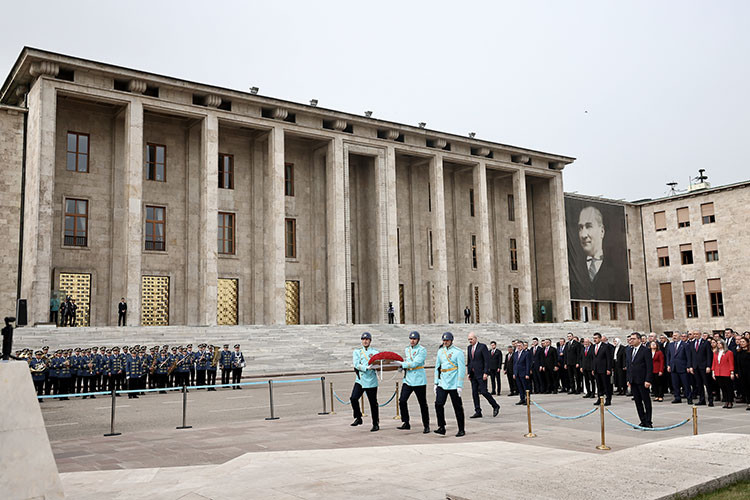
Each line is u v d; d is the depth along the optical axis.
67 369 21.64
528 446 11.01
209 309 37.78
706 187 59.16
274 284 40.41
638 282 60.94
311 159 46.88
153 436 13.10
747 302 53.38
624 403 17.92
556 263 54.81
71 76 35.41
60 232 36.66
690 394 17.86
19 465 5.65
